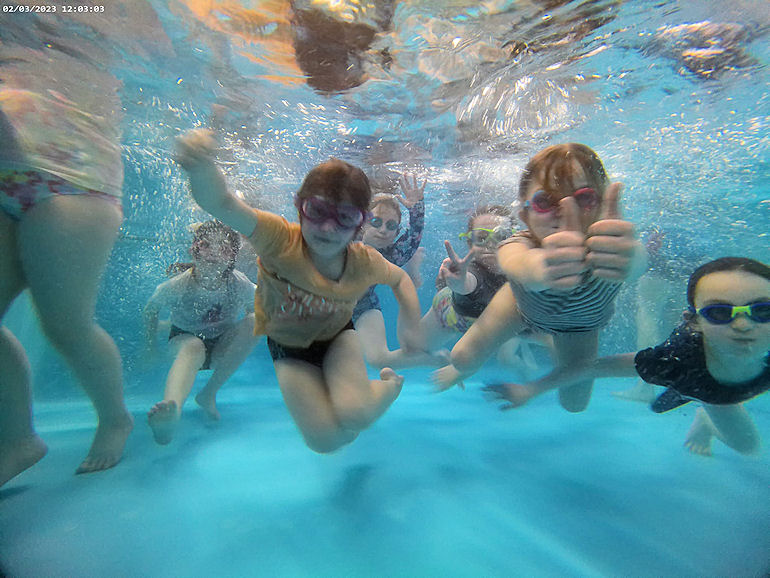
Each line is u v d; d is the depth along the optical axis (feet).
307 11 4.31
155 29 4.48
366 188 2.77
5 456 2.78
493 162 7.43
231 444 3.79
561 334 3.64
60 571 1.99
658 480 3.09
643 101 5.74
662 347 3.25
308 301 2.89
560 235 2.43
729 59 4.95
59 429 4.14
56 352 2.98
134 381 5.73
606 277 2.41
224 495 2.81
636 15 4.31
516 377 6.70
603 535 2.40
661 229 8.57
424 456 3.54
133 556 2.13
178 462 3.34
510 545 2.29
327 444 2.83
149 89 5.27
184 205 6.82
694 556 2.19
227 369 4.63
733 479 3.11
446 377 4.16
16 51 4.05
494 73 5.33
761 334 2.69
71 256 2.73
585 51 4.89
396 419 4.67
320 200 2.60
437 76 5.35
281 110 6.07
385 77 5.40
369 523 2.49
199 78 5.28
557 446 3.79
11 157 2.54
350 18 4.38
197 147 2.26
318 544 2.27
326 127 6.53
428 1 4.16
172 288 4.78
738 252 11.49
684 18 4.36
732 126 6.23
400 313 3.40
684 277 7.55
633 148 6.69
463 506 2.70
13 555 2.10
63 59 4.37
